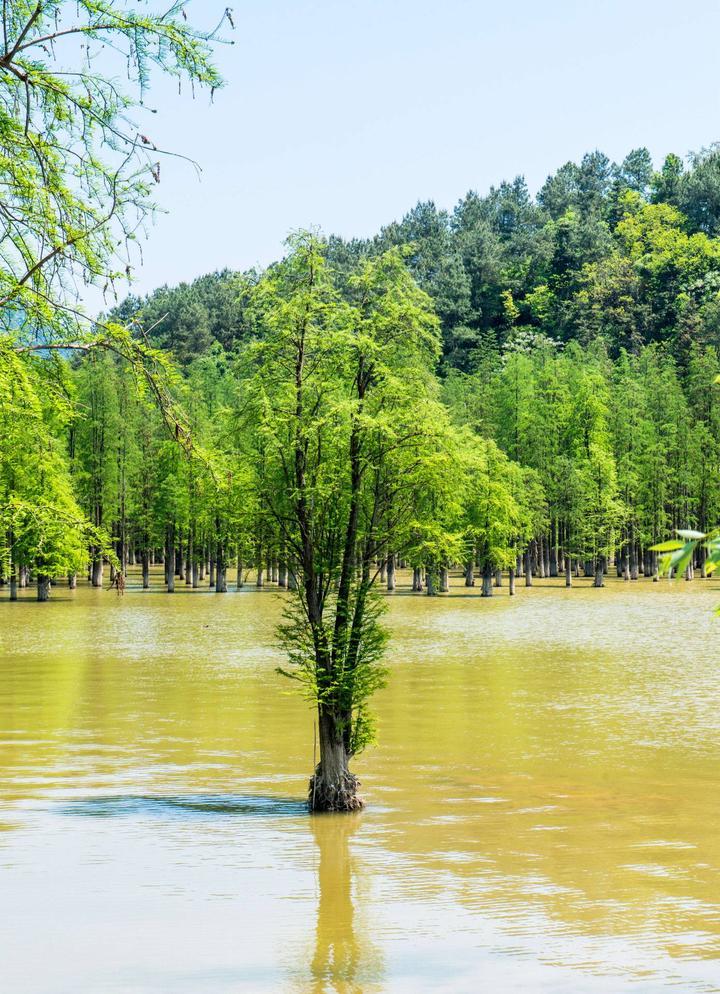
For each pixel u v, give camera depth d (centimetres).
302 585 2284
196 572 11381
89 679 4266
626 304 18175
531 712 3516
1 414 1064
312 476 2280
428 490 2336
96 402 9906
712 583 11831
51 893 1752
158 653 5200
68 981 1385
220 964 1448
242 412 2273
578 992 1339
